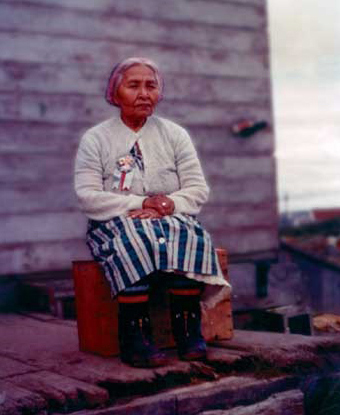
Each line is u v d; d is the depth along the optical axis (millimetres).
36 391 2814
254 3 7789
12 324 4914
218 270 3107
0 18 6402
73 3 6742
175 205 3160
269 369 3207
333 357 3430
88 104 6781
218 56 7555
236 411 3027
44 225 6461
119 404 2809
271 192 7836
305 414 3299
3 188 6316
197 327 3193
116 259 3031
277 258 7832
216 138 7520
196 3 7441
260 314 5340
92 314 3371
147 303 3107
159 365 3053
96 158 3254
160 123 3375
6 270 6254
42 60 6566
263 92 7812
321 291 8195
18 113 6430
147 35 7145
